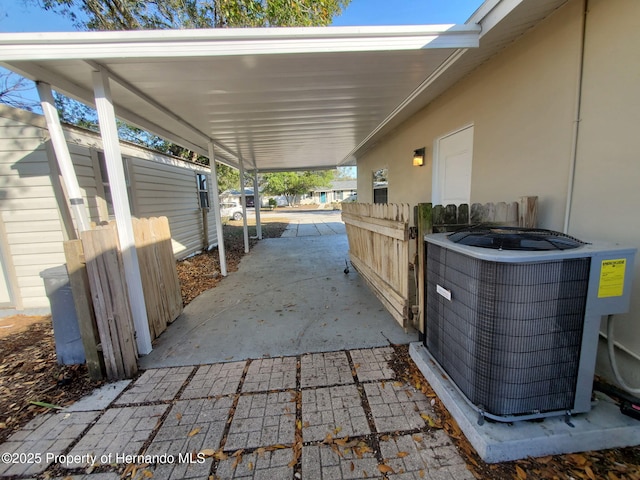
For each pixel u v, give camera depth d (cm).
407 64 248
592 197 181
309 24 514
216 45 203
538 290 132
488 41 229
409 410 172
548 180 214
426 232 215
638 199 156
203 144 547
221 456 146
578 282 133
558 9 196
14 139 351
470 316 151
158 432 163
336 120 422
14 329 330
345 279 462
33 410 184
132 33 193
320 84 282
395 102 355
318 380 204
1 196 357
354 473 135
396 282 260
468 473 132
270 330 287
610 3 163
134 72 233
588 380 143
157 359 240
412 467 136
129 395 196
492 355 141
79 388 206
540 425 144
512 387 140
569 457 138
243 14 484
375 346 247
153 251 281
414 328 270
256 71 244
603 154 173
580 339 138
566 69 194
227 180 1741
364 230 366
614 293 136
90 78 238
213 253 752
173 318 317
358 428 160
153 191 574
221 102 317
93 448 153
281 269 548
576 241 146
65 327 235
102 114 223
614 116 166
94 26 578
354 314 318
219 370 221
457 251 159
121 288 214
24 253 370
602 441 141
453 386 174
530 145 229
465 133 325
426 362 201
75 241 202
